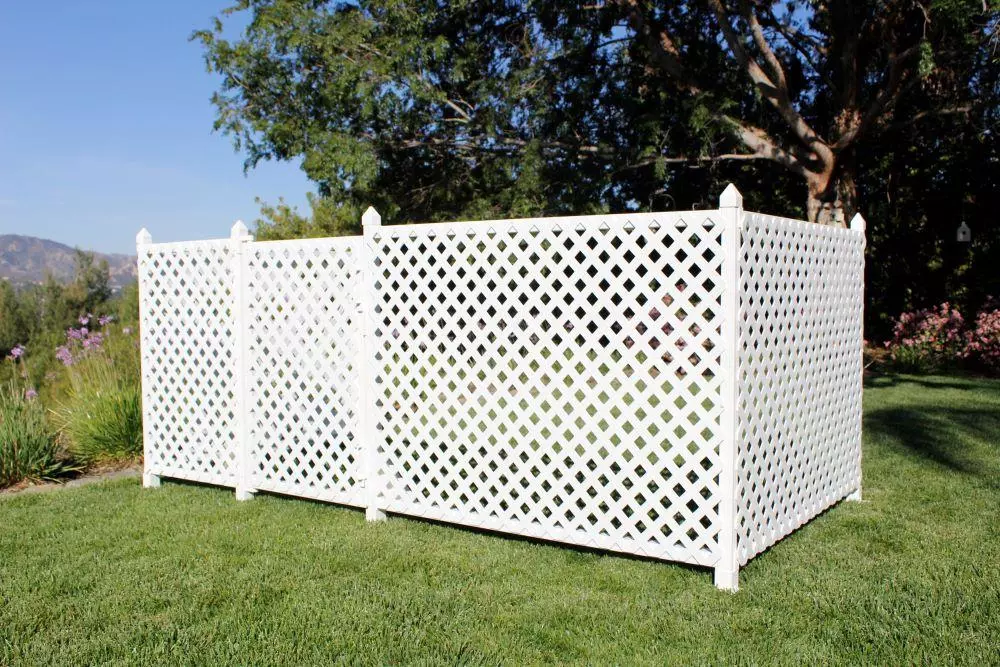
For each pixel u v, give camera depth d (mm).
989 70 12664
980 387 11156
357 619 3707
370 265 5305
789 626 3584
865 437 7770
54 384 9828
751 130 14039
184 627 3660
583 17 14031
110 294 32094
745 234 4129
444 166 15305
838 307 5562
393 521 5422
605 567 4457
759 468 4441
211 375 6160
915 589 3941
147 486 6512
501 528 4883
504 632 3572
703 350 4172
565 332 4594
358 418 5426
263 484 5910
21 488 6578
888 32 12312
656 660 3283
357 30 13281
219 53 13633
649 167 14586
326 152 13141
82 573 4371
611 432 4484
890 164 16297
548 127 14477
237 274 5910
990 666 3158
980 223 15500
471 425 4977
